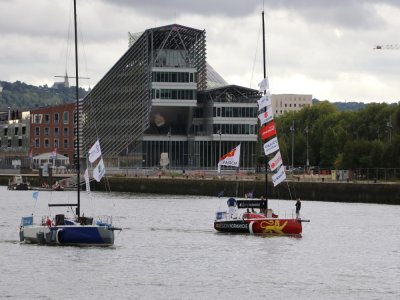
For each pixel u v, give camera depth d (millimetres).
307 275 86875
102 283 81250
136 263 93188
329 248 107562
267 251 103625
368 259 98312
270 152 125000
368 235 123688
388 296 77000
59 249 103125
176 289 78812
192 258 97312
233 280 83500
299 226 120375
